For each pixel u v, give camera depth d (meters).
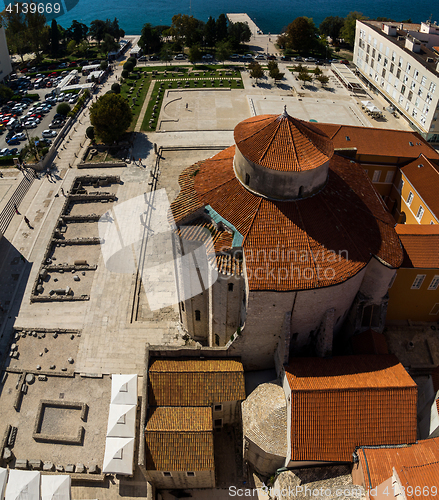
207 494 39.38
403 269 46.44
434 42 115.88
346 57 158.12
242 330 40.56
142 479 39.41
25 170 84.12
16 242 66.75
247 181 41.84
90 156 89.56
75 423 43.66
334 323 41.69
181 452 36.25
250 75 128.75
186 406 39.75
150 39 154.62
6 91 115.12
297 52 160.12
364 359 41.12
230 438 43.47
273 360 44.91
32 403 45.41
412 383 37.22
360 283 42.38
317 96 119.88
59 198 76.56
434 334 51.69
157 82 128.75
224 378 40.50
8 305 56.38
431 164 62.78
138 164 85.75
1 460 40.75
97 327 53.09
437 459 33.94
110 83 129.50
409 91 103.75
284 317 39.31
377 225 43.50
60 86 122.75
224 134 98.19
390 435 35.84
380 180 69.12
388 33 119.38
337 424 35.91
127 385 42.47
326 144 42.16
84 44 153.62
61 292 57.62
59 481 36.22
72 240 65.69
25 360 49.56
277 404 38.88
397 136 68.94
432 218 56.94
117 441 38.81
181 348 42.19
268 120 43.25
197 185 45.84
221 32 156.12
